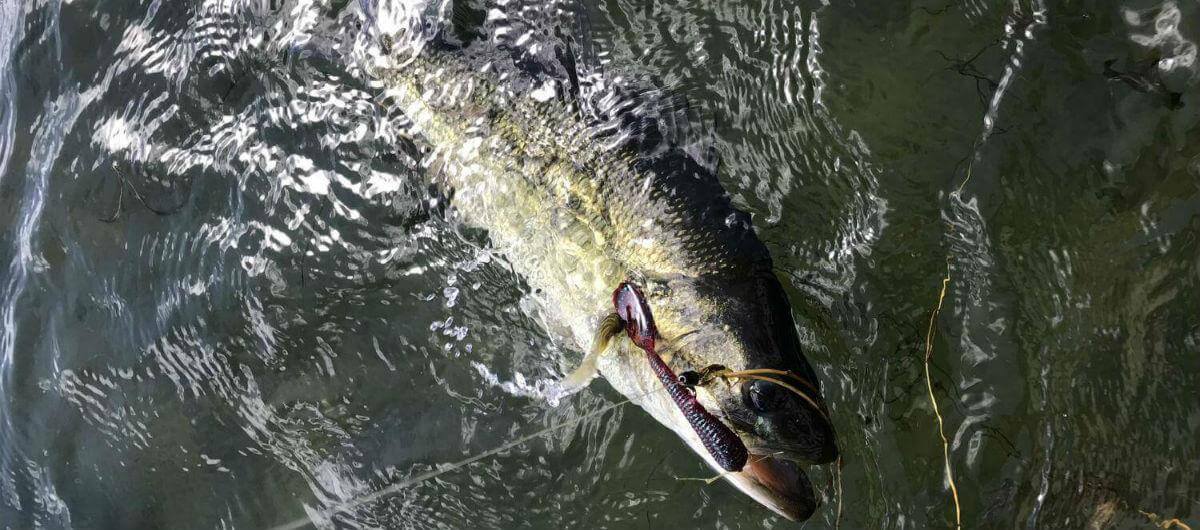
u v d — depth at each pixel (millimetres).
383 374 782
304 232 801
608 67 777
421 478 762
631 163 727
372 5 800
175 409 804
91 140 860
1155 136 750
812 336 735
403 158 791
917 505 712
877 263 752
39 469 827
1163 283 725
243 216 813
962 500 708
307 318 793
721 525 729
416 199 789
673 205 709
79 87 877
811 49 795
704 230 704
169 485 796
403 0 792
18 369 849
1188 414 703
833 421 725
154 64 854
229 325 802
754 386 673
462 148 770
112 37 874
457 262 783
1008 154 764
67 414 828
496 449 759
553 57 772
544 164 744
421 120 784
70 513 812
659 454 742
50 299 851
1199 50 753
